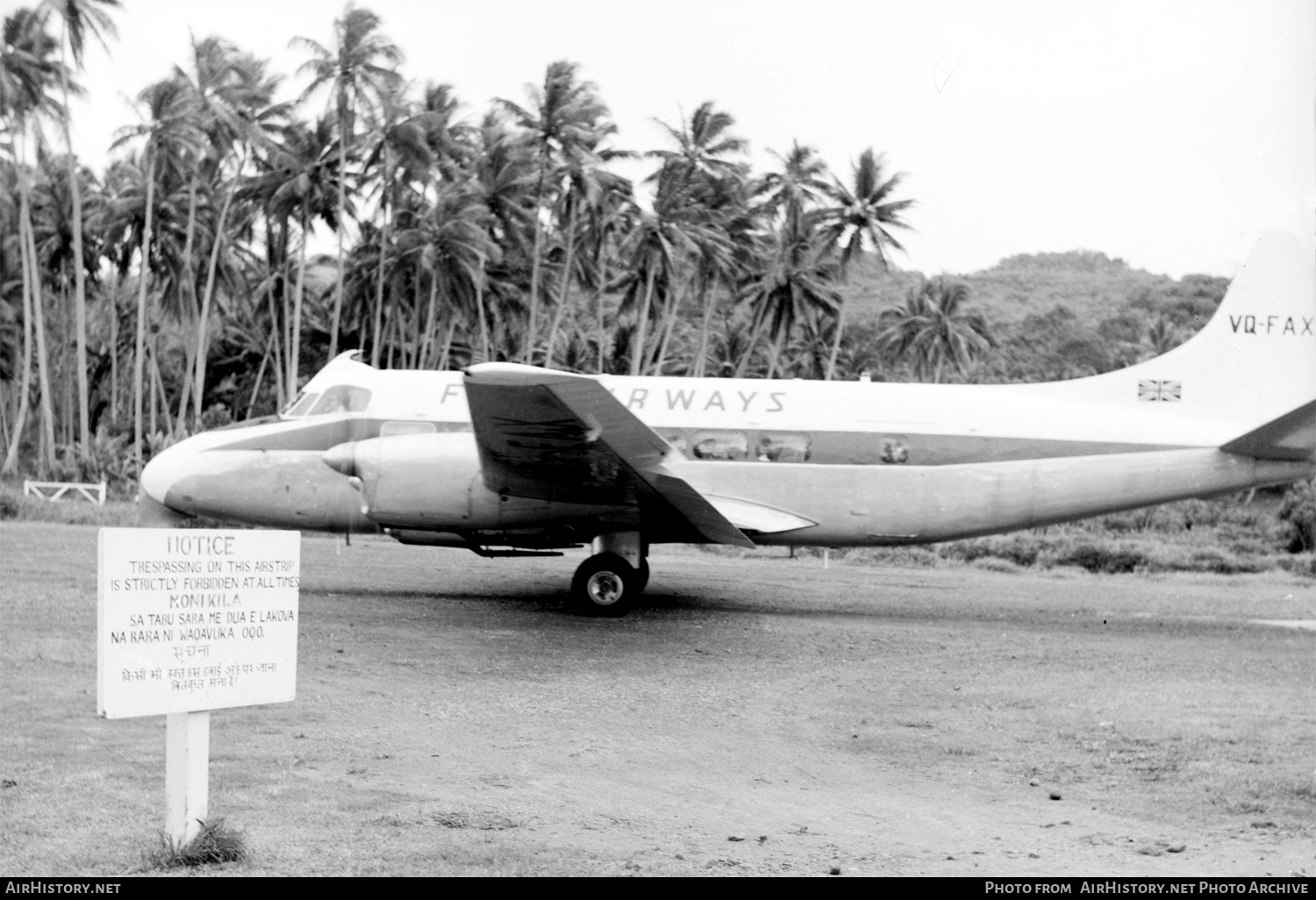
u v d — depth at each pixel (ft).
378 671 35.55
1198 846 21.18
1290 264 52.54
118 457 141.28
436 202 172.65
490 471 45.16
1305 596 69.10
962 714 32.50
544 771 25.17
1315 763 27.37
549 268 194.29
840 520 51.42
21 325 205.05
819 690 35.47
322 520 51.62
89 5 143.64
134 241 177.17
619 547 49.83
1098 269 399.65
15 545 66.85
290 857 18.80
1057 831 22.06
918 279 331.57
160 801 21.27
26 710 27.89
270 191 162.40
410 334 200.44
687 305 234.79
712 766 26.45
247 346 199.11
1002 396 52.90
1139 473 51.31
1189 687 36.94
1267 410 52.37
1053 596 66.39
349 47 151.53
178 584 17.62
